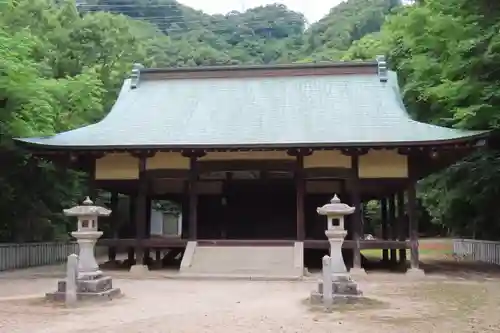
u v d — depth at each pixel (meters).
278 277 16.36
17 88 19.19
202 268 17.44
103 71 34.53
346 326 8.89
